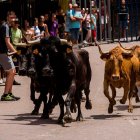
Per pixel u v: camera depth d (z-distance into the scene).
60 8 31.52
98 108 16.03
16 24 21.31
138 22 35.78
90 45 32.38
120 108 15.97
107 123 13.80
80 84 14.16
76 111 15.03
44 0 31.80
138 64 15.27
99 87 19.72
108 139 12.06
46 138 12.25
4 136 12.56
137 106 16.27
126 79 14.55
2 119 14.55
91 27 32.50
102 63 25.31
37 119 14.51
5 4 27.47
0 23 19.80
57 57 13.63
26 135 12.60
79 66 14.04
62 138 12.22
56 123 13.87
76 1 32.06
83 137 12.27
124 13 34.94
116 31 35.47
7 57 17.67
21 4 29.30
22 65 14.51
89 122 13.95
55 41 13.59
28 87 20.36
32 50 14.05
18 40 21.31
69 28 27.22
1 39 17.69
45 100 14.53
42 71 13.52
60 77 13.74
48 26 27.88
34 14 31.08
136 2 35.62
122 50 14.52
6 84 17.72
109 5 35.09
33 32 24.52
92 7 33.22
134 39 36.00
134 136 12.34
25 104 16.97
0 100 17.78
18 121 14.25
